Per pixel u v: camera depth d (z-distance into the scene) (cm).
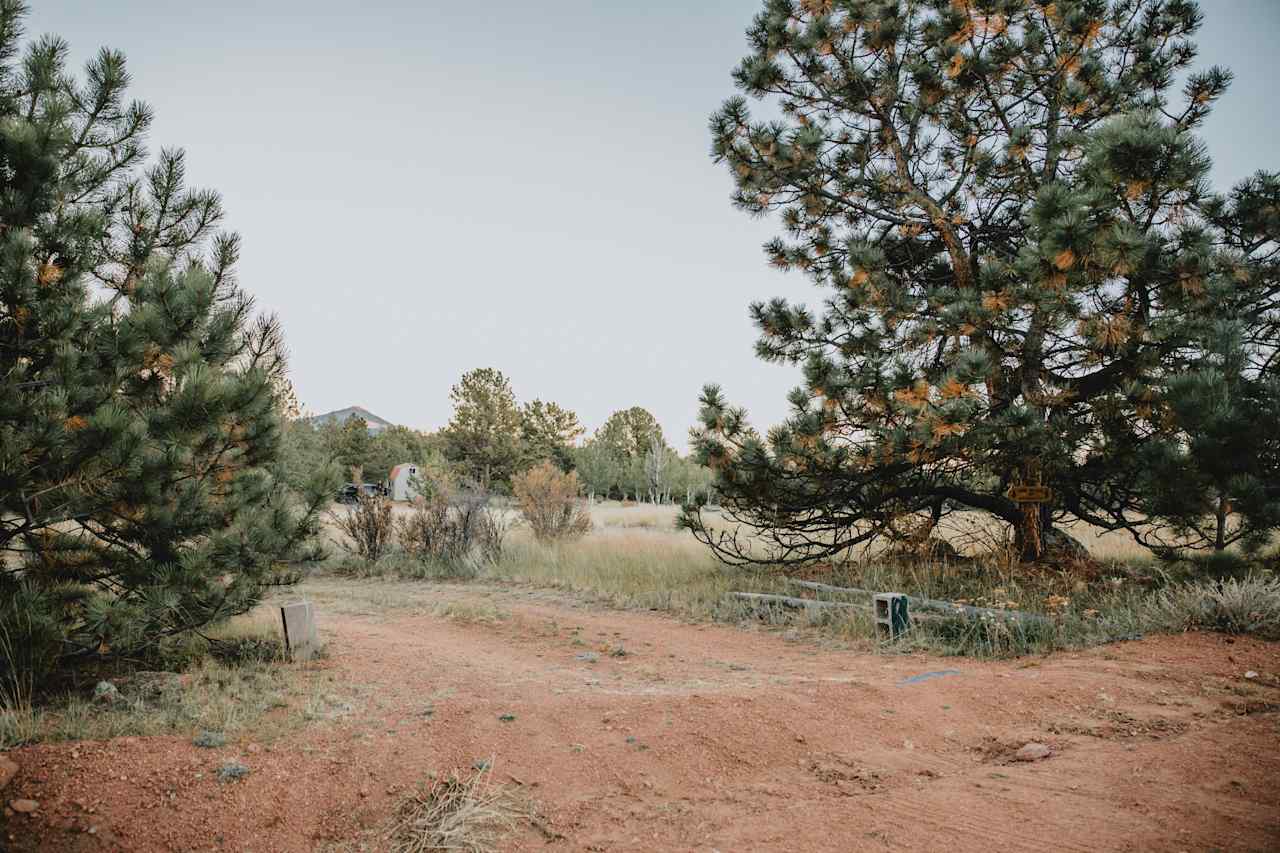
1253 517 686
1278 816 316
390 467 5138
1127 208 817
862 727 453
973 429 890
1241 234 877
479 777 381
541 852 320
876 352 1070
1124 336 845
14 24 568
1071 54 1007
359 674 613
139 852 327
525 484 1922
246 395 582
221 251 675
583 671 657
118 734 446
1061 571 968
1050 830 315
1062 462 902
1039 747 409
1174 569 828
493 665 676
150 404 596
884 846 309
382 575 1480
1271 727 430
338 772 392
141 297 571
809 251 1196
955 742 435
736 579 1186
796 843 316
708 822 341
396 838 337
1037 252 820
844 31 1120
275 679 582
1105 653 621
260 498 656
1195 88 1031
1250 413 717
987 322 921
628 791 375
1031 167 1086
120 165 656
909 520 1176
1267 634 630
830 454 1053
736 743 427
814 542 1180
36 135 527
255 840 337
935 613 813
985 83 1063
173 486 581
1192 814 321
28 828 341
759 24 1162
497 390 3925
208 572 575
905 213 1173
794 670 656
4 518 550
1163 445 770
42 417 488
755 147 1119
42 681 545
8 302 507
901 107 1135
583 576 1281
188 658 639
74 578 563
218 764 396
